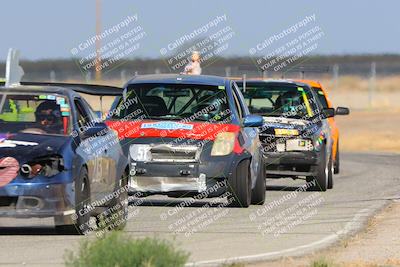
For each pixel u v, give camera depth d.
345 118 157.62
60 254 35.06
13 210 38.06
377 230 42.53
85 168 39.94
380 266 32.78
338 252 36.16
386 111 173.50
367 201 55.44
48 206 38.19
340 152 106.50
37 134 40.03
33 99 41.38
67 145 39.38
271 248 37.22
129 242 27.81
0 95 41.41
